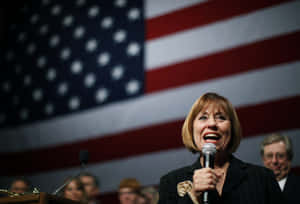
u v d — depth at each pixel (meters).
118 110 5.82
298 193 2.79
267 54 4.97
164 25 6.01
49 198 1.53
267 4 5.22
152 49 5.94
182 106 5.34
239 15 5.39
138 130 5.54
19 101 6.69
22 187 4.61
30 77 6.82
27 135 6.33
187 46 5.63
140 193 4.07
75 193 3.51
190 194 1.65
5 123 6.59
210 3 5.72
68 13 7.12
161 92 5.58
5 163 6.24
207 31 5.56
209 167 1.60
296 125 4.45
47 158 6.01
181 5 5.98
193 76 5.41
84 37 6.71
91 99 6.12
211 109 1.80
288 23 4.98
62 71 6.61
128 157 5.45
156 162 5.20
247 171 1.72
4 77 7.02
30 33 7.25
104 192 5.38
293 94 4.62
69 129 6.08
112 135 5.70
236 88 5.00
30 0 7.62
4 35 7.45
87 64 6.44
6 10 7.64
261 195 1.63
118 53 6.24
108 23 6.61
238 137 1.81
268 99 4.74
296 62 4.74
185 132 1.87
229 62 5.20
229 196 1.64
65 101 6.32
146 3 6.37
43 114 6.40
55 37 6.98
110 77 6.12
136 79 5.88
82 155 2.28
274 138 3.03
